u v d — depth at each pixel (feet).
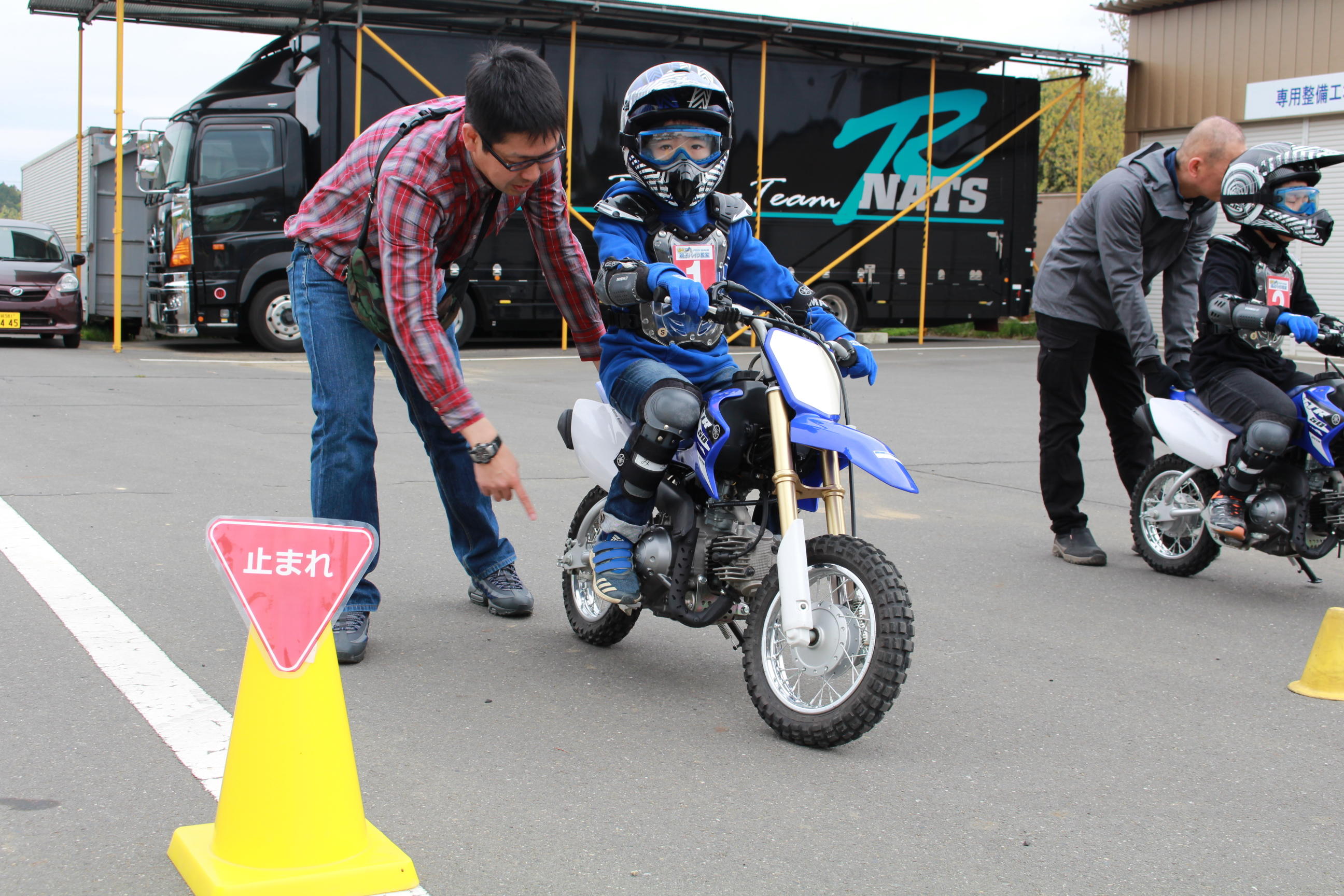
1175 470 18.02
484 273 53.42
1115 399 19.49
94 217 59.72
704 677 12.84
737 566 11.35
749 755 10.65
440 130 11.55
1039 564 18.45
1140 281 17.62
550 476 24.06
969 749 10.96
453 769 10.07
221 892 7.48
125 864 8.18
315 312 12.73
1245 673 13.51
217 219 49.75
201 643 12.98
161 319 51.57
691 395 11.34
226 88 50.47
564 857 8.55
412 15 53.88
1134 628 15.19
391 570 16.65
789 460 10.81
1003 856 8.82
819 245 59.88
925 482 25.25
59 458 23.80
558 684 12.39
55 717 10.77
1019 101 63.52
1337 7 58.44
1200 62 64.75
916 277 62.28
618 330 12.35
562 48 53.31
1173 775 10.50
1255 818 9.64
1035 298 18.80
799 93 58.49
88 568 15.85
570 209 53.78
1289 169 16.30
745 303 12.67
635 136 11.72
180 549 17.02
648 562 11.67
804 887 8.24
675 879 8.29
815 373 10.94
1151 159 17.54
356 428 12.78
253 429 28.89
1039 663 13.62
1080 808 9.74
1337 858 8.96
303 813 7.76
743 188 57.93
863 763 10.55
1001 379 47.67
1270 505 16.37
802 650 11.10
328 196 12.55
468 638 13.85
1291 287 17.24
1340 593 17.35
